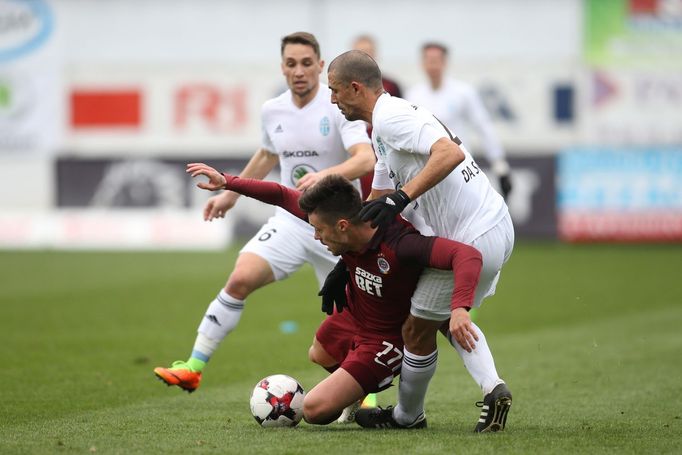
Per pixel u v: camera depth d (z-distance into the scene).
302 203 20.28
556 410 24.66
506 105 76.81
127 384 28.52
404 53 77.69
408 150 20.12
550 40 76.19
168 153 79.06
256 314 44.03
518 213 73.12
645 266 61.06
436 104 43.16
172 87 79.00
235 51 78.75
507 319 42.72
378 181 22.30
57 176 76.00
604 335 38.34
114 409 24.70
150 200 74.94
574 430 21.44
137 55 79.00
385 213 19.42
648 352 34.47
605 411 24.45
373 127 20.67
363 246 20.39
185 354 33.91
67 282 53.88
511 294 50.22
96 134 79.38
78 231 74.75
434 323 20.78
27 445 19.72
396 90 37.38
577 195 72.69
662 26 74.50
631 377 29.92
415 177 19.73
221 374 30.52
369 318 21.48
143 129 79.25
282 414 22.00
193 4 78.62
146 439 20.34
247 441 20.03
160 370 25.00
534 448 19.14
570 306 46.28
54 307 45.12
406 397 21.50
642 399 26.28
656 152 72.06
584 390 27.86
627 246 72.31
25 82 79.12
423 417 22.08
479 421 21.30
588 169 72.56
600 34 75.25
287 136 27.09
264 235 26.56
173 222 74.12
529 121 76.62
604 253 68.31
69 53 79.12
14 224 75.31
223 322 25.67
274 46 78.62
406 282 20.55
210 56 78.88
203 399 26.33
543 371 31.14
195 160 74.88
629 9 74.75
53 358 32.84
